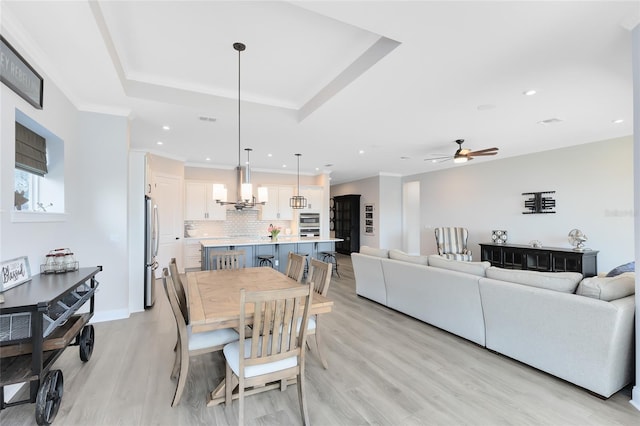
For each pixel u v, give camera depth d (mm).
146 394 2203
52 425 1871
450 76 2828
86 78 2889
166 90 3475
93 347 2908
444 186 7918
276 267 6203
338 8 1896
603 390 2139
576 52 2410
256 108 3943
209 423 1911
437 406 2094
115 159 3652
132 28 2469
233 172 7859
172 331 3387
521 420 1952
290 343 1873
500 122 4180
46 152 2980
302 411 1887
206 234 7613
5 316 1797
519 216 6223
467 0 1817
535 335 2523
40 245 2602
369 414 2008
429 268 3477
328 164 7566
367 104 3527
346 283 5910
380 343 3121
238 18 2342
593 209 5137
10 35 2080
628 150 4754
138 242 4113
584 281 2320
